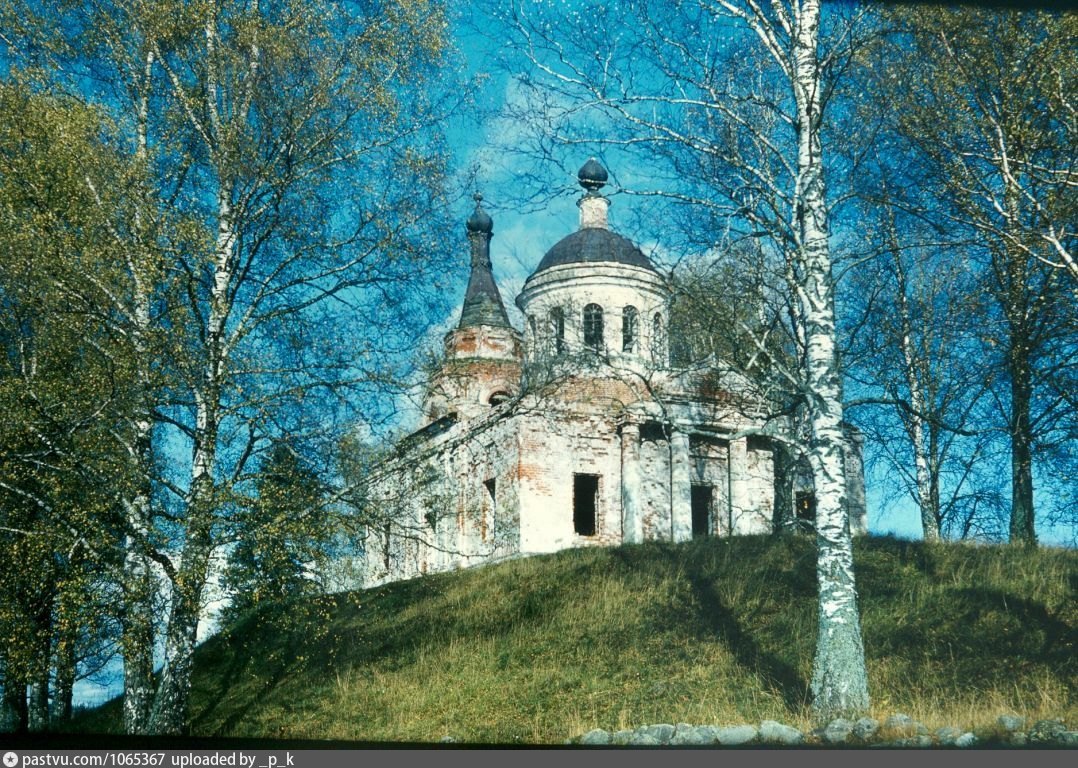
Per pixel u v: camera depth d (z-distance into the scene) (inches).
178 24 682.2
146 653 612.7
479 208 738.2
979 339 860.6
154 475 616.1
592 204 1588.3
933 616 681.6
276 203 686.5
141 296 626.5
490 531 1424.7
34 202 612.4
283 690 861.8
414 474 698.2
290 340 677.9
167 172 692.7
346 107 698.2
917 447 1021.8
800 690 610.5
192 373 620.1
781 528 992.2
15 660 602.9
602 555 1051.3
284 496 620.7
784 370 557.9
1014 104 615.8
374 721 725.3
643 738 491.8
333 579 673.6
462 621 935.7
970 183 655.1
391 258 695.7
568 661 769.6
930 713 496.1
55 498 589.0
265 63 675.4
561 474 1360.7
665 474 1422.2
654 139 566.9
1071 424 824.3
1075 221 626.2
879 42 592.7
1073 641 591.8
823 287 551.8
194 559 598.5
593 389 1360.7
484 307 1631.4
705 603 831.1
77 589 575.8
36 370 637.3
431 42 713.0
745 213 564.4
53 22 700.0
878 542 891.4
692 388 1375.5
